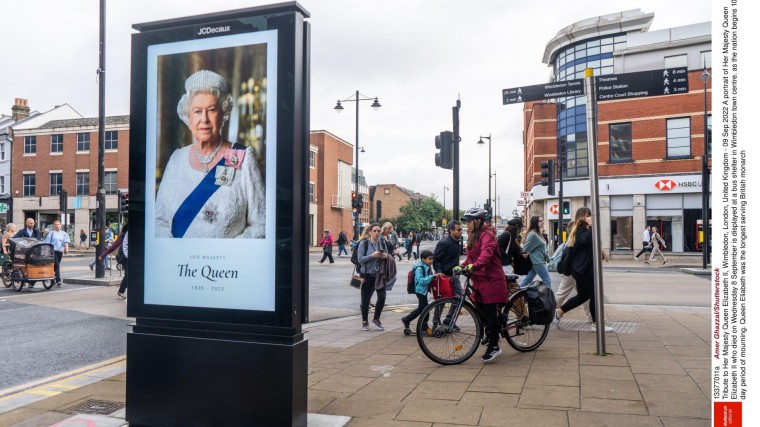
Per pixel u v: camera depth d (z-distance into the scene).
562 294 8.31
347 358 6.02
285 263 3.50
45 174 44.66
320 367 5.58
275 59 3.61
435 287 6.20
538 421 3.84
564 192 33.06
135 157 3.89
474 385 4.81
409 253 29.19
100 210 15.80
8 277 13.97
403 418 3.94
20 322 8.93
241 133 3.66
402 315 9.74
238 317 3.59
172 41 3.83
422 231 89.56
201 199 3.74
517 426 3.74
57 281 14.49
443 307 5.82
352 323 8.70
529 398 4.38
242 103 3.67
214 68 3.73
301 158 3.61
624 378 4.95
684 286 14.92
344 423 3.79
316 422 3.79
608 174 30.80
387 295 13.45
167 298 3.79
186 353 3.69
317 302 11.74
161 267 3.81
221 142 3.71
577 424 3.76
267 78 3.62
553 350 6.28
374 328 8.16
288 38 3.56
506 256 7.35
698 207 28.81
